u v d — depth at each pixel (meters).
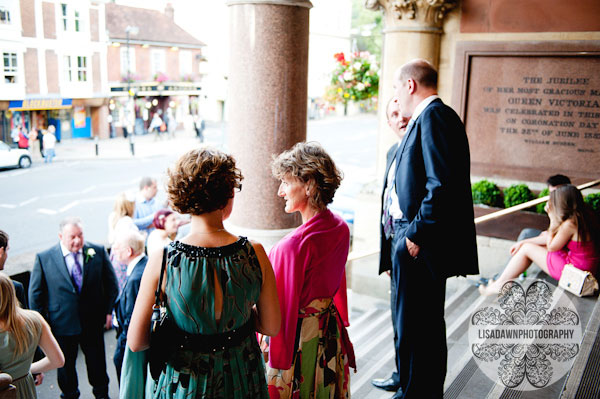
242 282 1.74
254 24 3.65
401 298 2.58
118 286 4.98
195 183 1.70
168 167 1.75
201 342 1.72
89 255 4.54
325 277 2.23
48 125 22.91
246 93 3.75
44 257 4.47
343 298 2.46
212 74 33.34
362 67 6.55
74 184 18.67
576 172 5.64
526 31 5.61
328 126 39.22
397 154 2.62
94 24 20.56
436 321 2.58
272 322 1.88
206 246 1.74
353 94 6.66
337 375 2.34
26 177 18.80
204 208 1.73
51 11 18.25
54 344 3.07
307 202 2.23
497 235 5.77
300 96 3.82
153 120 30.14
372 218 6.17
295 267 2.13
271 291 1.87
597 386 2.51
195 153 1.75
